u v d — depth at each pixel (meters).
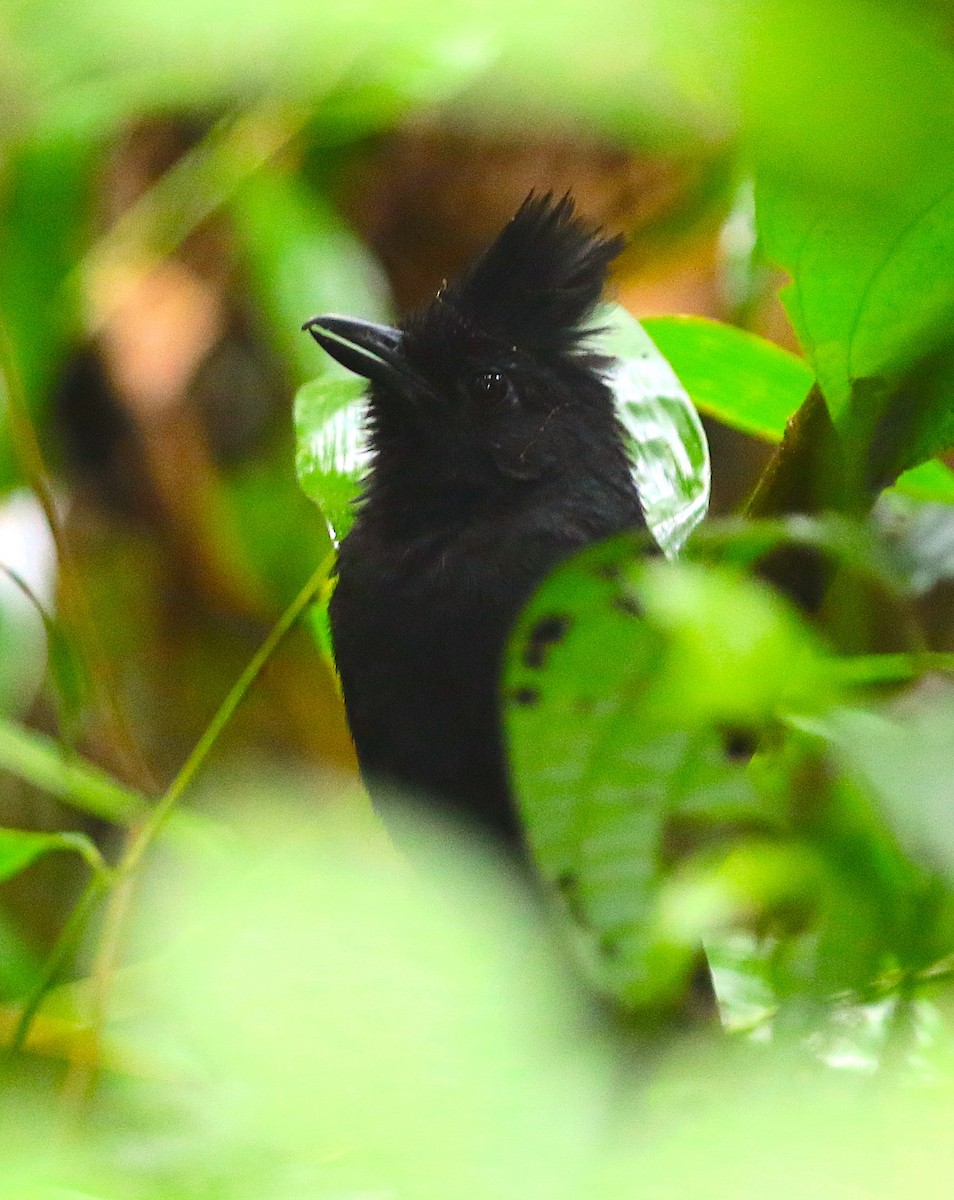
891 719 2.51
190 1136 2.37
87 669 3.81
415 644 3.83
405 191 3.94
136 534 4.00
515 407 3.84
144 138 3.93
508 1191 1.81
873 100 1.32
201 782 3.98
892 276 2.87
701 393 3.77
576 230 3.84
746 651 2.64
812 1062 3.39
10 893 3.97
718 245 3.90
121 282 3.92
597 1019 2.81
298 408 3.78
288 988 1.96
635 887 2.91
